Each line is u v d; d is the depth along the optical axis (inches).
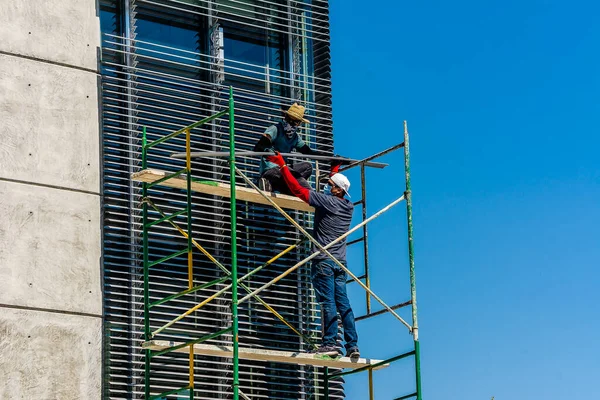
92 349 486.9
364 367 494.6
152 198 516.7
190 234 475.2
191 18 566.9
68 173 503.5
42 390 471.5
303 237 547.5
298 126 522.0
